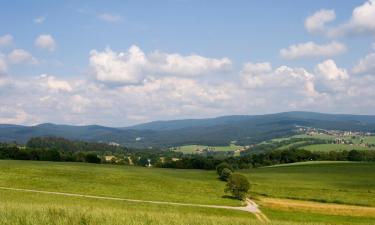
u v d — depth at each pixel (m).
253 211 81.94
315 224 30.03
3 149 178.38
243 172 167.50
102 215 18.84
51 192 91.44
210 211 77.19
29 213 18.36
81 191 96.75
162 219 19.05
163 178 133.12
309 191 117.62
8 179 107.69
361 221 76.25
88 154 193.88
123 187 108.44
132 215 19.58
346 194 112.81
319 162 197.12
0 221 16.52
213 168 197.88
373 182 136.38
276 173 162.00
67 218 17.45
